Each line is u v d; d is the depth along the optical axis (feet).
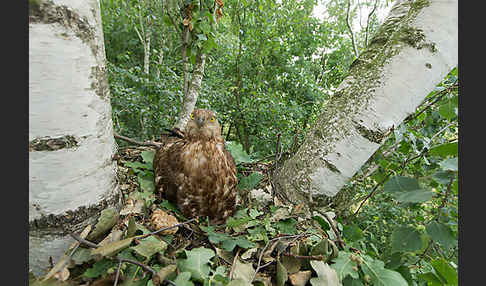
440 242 4.08
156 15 14.90
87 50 3.67
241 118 18.75
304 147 6.10
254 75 20.98
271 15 17.53
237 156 7.77
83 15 3.54
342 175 5.66
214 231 5.37
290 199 6.12
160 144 7.34
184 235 4.99
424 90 4.89
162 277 3.33
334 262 4.42
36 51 3.20
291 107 17.79
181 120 8.96
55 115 3.43
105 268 3.55
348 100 5.54
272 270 4.42
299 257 4.33
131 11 17.56
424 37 4.70
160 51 18.04
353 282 4.23
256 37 17.99
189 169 5.59
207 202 5.80
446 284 4.56
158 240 4.13
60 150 3.54
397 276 4.11
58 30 3.27
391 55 5.04
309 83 20.45
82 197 3.92
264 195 6.40
